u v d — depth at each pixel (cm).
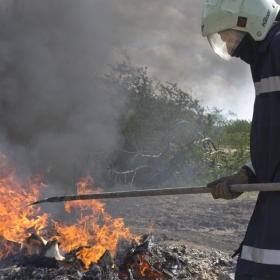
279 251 213
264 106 230
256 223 229
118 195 275
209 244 535
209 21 250
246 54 245
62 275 355
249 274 225
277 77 225
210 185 247
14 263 379
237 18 238
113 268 383
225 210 745
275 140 225
